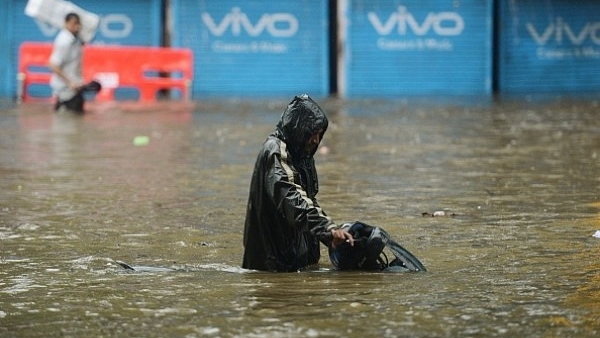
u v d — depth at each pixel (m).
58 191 20.73
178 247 15.32
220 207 18.75
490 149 27.42
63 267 13.89
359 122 35.53
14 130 32.81
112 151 27.53
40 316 11.30
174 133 32.03
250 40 48.69
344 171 23.38
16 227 16.94
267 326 10.70
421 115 38.03
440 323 10.73
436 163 24.70
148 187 21.22
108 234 16.34
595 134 30.89
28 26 47.75
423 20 48.91
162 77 47.97
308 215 12.91
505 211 17.95
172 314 11.26
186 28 48.44
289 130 13.32
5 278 13.20
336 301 11.66
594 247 14.76
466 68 49.22
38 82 46.56
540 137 30.19
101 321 11.05
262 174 13.27
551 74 50.09
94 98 46.25
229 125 34.53
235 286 12.53
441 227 16.55
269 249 13.54
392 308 11.33
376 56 48.94
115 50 45.97
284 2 48.66
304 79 49.06
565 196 19.50
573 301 11.61
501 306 11.40
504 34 49.62
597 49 50.31
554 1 49.78
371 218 17.39
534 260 13.94
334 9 50.12
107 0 48.16
